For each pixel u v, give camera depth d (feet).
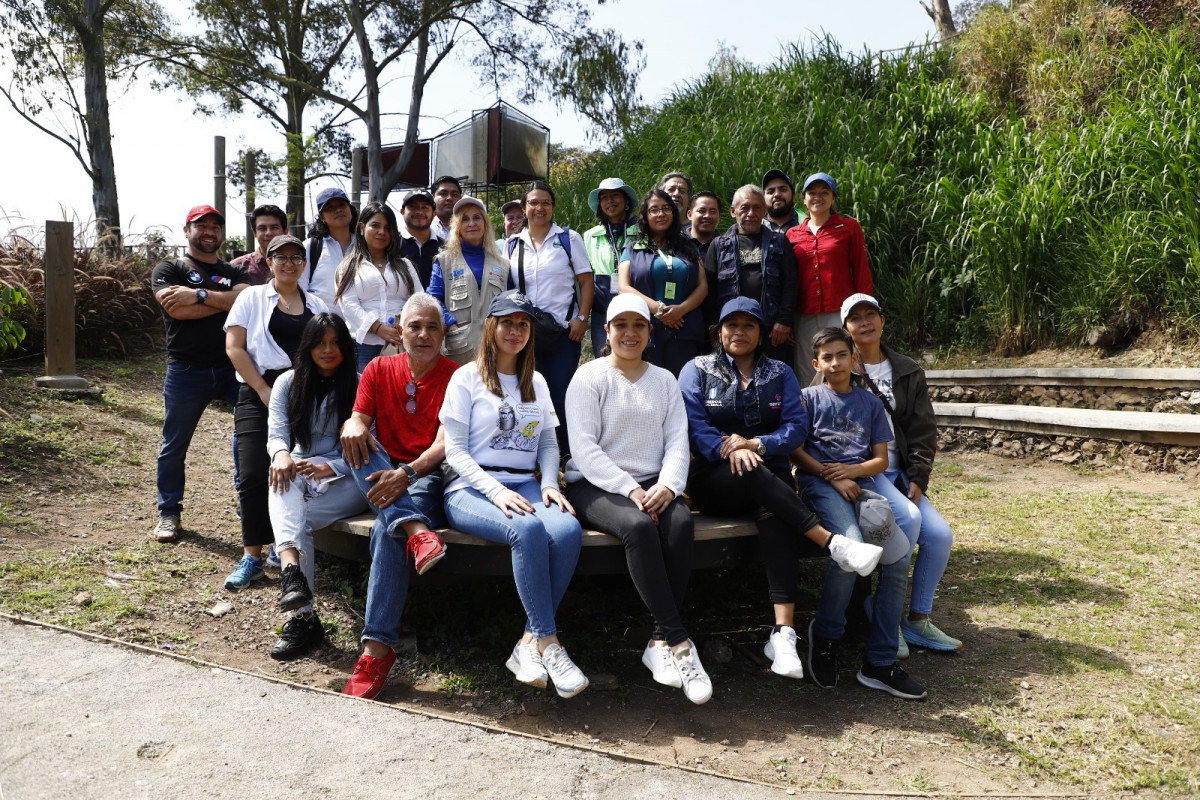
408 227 16.76
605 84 57.16
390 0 56.08
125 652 9.58
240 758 7.52
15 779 6.85
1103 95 27.91
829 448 11.44
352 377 11.98
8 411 18.84
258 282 16.30
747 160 31.35
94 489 15.74
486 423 10.81
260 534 12.30
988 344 26.25
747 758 8.68
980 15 35.83
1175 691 9.72
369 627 9.84
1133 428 18.11
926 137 31.17
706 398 11.57
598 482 10.69
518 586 9.78
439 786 7.38
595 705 9.85
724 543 11.09
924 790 8.08
